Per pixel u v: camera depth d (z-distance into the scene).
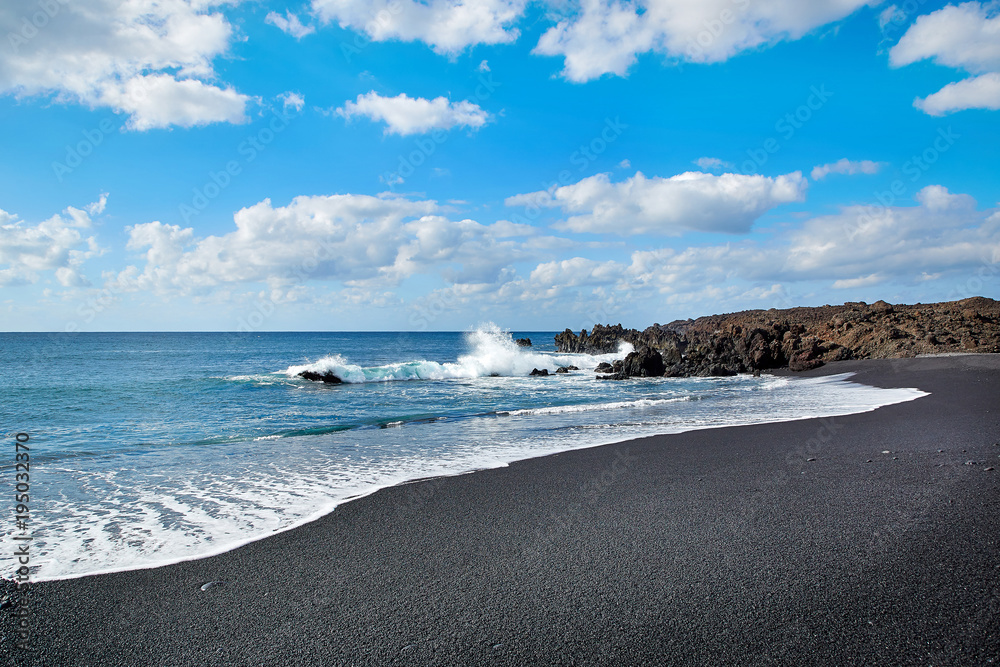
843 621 3.28
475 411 15.45
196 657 3.10
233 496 6.63
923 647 2.98
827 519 5.13
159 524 5.59
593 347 52.31
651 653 3.01
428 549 4.71
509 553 4.56
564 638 3.19
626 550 4.54
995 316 33.88
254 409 15.99
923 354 26.83
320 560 4.52
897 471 6.88
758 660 2.91
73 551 4.83
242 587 4.03
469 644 3.16
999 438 8.89
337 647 3.17
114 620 3.56
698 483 6.73
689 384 24.23
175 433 11.77
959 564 4.01
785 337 32.12
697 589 3.77
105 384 22.75
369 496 6.52
